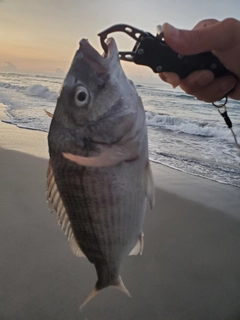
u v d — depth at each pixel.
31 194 0.86
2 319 0.48
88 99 0.28
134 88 0.31
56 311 0.50
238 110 2.81
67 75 0.29
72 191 0.30
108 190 0.30
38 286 0.55
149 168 0.31
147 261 0.63
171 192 0.95
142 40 0.28
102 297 0.53
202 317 0.51
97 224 0.31
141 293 0.55
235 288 0.57
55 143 0.29
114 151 0.29
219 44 0.26
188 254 0.66
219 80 0.30
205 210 0.85
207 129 1.90
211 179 1.09
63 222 0.32
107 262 0.32
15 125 1.70
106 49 0.29
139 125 0.30
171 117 2.13
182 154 1.40
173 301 0.54
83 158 0.28
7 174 0.99
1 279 0.56
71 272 0.58
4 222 0.72
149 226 0.76
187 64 0.29
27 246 0.64
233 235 0.74
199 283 0.58
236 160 1.33
